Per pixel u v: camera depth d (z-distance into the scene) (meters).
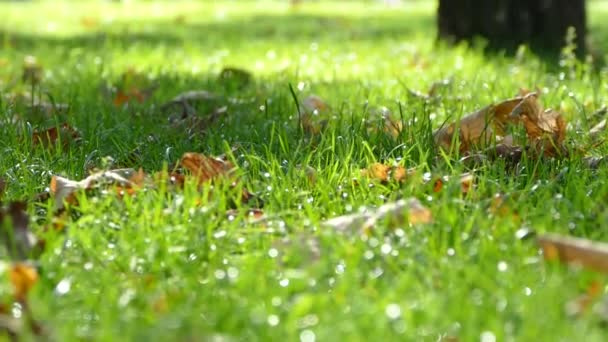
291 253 3.71
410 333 3.01
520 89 7.04
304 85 7.88
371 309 3.10
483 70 9.20
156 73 9.68
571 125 6.18
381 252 3.68
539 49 11.62
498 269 3.51
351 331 2.98
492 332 3.00
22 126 6.20
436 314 3.08
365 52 11.78
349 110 6.72
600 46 13.23
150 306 3.27
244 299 3.31
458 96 7.36
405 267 3.62
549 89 7.82
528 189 4.52
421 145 5.35
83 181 4.62
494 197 4.29
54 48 12.71
